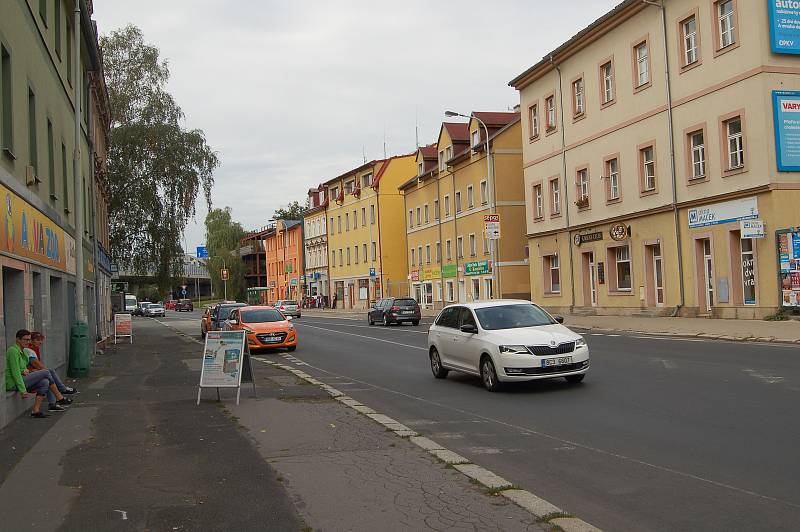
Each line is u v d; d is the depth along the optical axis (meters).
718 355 16.47
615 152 33.28
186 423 10.33
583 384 13.21
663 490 6.23
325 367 19.06
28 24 14.18
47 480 7.17
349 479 6.93
